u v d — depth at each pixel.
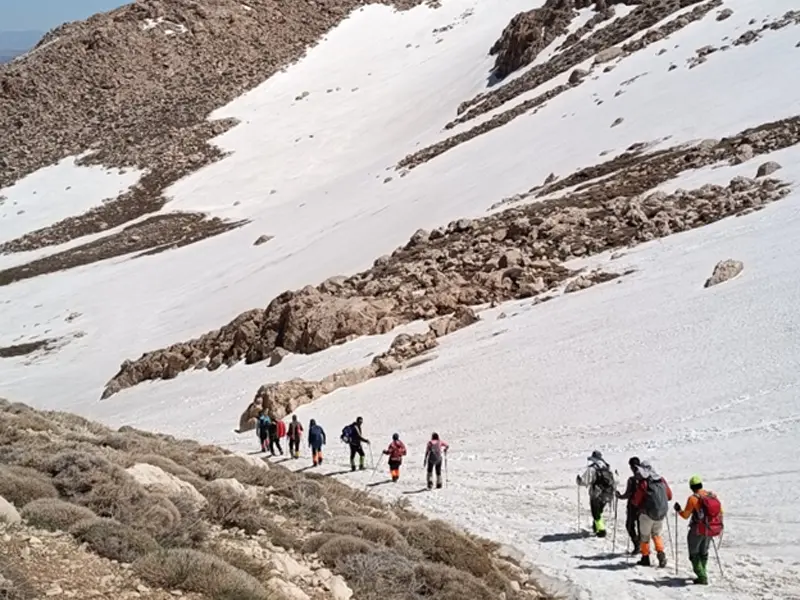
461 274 46.91
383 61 140.50
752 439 18.98
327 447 28.53
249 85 136.50
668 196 46.34
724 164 48.19
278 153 112.00
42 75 139.50
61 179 114.25
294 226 81.00
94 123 128.25
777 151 46.72
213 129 121.81
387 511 16.86
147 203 104.12
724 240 37.00
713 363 25.05
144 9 153.12
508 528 16.61
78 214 104.06
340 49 148.38
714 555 13.51
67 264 87.75
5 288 83.75
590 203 50.56
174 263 81.44
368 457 25.88
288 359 45.47
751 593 11.45
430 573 11.52
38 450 13.45
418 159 85.88
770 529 14.09
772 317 26.59
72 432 17.53
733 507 15.57
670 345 27.61
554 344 32.12
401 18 158.62
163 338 60.25
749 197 41.38
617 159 58.31
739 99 58.06
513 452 23.19
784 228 35.19
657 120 61.78
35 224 103.25
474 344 36.59
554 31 105.38
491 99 96.69
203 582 8.70
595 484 15.42
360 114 119.75
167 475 12.97
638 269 38.22
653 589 12.07
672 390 24.09
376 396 33.94
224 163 111.88
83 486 11.20
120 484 11.32
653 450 20.19
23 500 10.44
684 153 53.16
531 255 45.66
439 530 13.85
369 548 11.92
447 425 27.59
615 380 26.55
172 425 40.25
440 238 55.69
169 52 143.88
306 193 95.31
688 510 12.21
